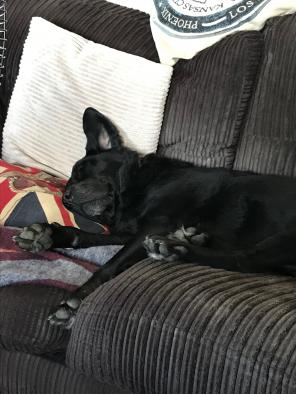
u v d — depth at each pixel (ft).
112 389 2.93
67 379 3.05
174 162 3.90
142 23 4.37
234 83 3.72
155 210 3.63
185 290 2.58
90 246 3.60
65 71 4.17
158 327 2.47
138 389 2.56
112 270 3.07
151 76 3.94
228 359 2.29
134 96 3.99
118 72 4.04
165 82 3.93
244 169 3.77
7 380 3.21
